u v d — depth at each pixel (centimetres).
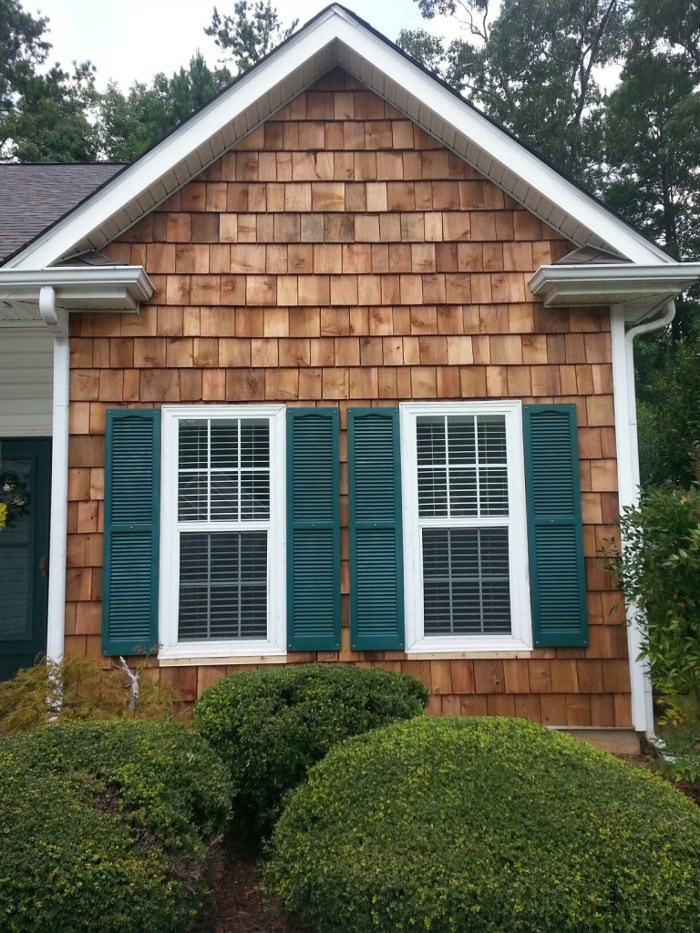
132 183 431
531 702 437
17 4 2430
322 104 473
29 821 207
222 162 466
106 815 216
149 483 441
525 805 219
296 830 235
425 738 255
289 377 455
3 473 542
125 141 2241
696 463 404
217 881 277
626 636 441
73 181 758
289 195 466
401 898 197
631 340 479
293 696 325
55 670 372
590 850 204
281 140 470
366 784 235
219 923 263
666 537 361
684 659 350
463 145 460
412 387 457
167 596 437
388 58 445
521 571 447
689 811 226
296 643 438
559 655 441
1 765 231
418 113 465
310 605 441
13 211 622
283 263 462
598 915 190
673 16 1728
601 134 1956
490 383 458
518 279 465
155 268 457
